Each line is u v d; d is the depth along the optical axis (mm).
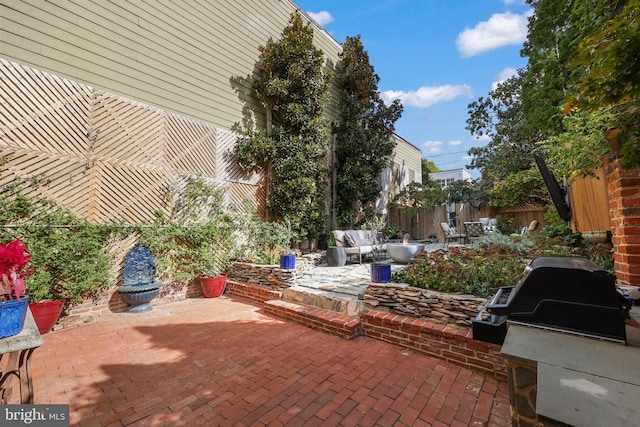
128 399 2400
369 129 10516
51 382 2662
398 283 3717
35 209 3908
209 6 6500
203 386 2580
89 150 4484
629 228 2373
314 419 2131
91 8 4664
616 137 2096
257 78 7621
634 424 827
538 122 7465
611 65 1502
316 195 8078
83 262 4172
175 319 4371
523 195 11781
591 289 1366
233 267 6133
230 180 6680
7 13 3859
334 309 4094
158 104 5477
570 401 941
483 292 3172
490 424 2045
